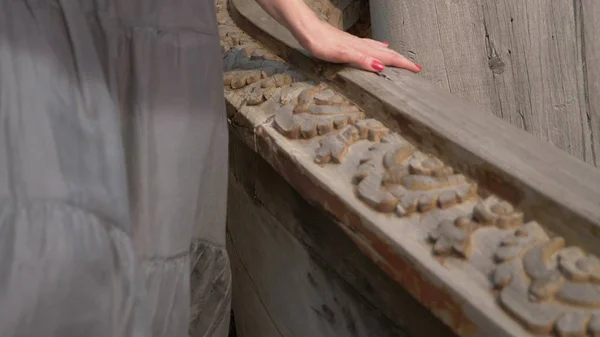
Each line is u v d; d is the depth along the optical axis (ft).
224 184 2.67
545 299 1.64
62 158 1.77
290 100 2.88
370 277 2.29
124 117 2.22
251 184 3.26
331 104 2.79
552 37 3.88
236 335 4.51
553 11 3.83
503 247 1.82
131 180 2.18
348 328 2.55
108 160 1.84
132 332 1.75
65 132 1.81
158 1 2.34
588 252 1.76
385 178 2.18
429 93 2.60
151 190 2.23
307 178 2.43
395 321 2.22
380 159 2.33
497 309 1.67
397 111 2.46
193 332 2.89
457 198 2.06
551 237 1.84
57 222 1.66
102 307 1.65
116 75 2.18
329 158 2.43
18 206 1.65
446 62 4.08
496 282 1.72
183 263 2.38
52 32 1.91
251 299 3.68
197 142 2.39
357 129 2.55
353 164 2.38
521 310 1.62
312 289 2.79
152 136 2.23
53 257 1.61
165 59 2.31
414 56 4.12
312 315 2.86
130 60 2.24
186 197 2.35
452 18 3.99
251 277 3.59
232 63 3.45
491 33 3.96
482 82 4.08
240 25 4.05
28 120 1.77
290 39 3.39
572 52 3.87
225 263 2.84
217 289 2.87
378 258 2.09
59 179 1.73
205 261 2.73
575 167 1.98
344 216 2.23
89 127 1.85
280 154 2.62
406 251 1.91
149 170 2.22
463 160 2.16
